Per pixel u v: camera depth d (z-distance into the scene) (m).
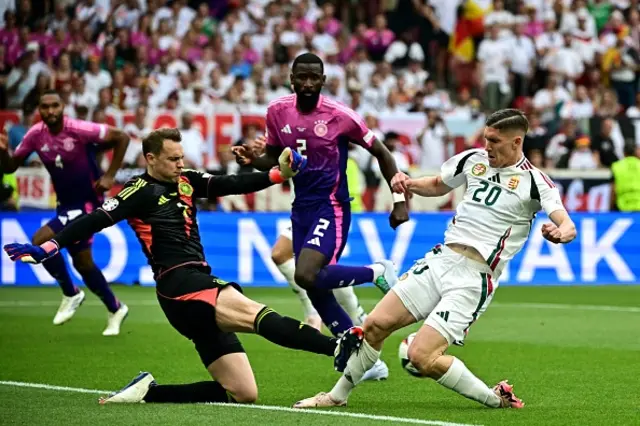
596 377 15.23
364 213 30.50
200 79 37.16
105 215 12.28
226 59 38.81
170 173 12.54
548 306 25.66
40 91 35.66
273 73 38.28
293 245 15.61
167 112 32.72
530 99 39.16
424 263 12.38
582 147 34.75
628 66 41.12
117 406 12.36
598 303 26.33
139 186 12.58
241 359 12.60
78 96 35.97
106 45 38.06
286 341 11.84
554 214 11.83
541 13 43.00
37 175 31.78
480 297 12.20
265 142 15.45
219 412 11.88
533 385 14.52
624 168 33.31
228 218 30.47
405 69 41.28
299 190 15.41
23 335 20.22
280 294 28.36
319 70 15.12
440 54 42.84
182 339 19.64
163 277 12.46
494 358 17.28
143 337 19.97
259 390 14.13
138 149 32.16
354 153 32.84
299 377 15.31
